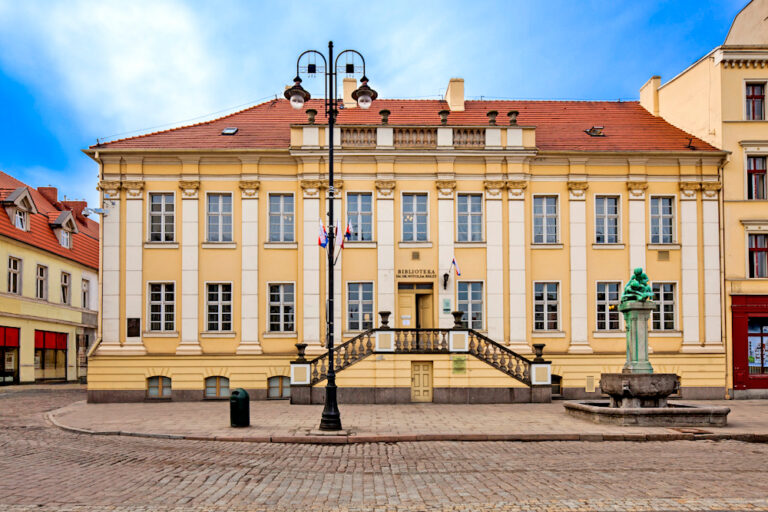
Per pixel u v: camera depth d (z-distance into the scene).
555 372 26.42
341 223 26.50
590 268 27.19
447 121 30.06
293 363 23.38
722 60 27.69
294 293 26.47
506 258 26.81
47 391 32.97
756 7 29.66
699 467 12.17
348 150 26.61
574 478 11.15
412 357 23.55
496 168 26.98
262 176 26.78
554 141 28.41
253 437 15.60
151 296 26.33
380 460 13.03
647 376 18.11
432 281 26.56
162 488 10.37
